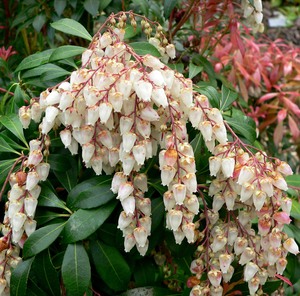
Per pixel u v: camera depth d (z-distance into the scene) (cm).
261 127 52
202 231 29
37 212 30
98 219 29
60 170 31
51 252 32
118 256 30
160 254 34
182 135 27
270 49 54
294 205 34
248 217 28
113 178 28
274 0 93
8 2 52
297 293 36
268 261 28
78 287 28
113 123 27
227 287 31
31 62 34
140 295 32
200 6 41
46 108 28
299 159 57
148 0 41
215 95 33
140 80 25
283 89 54
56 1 41
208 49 48
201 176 31
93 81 26
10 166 30
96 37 31
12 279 29
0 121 32
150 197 31
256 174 27
